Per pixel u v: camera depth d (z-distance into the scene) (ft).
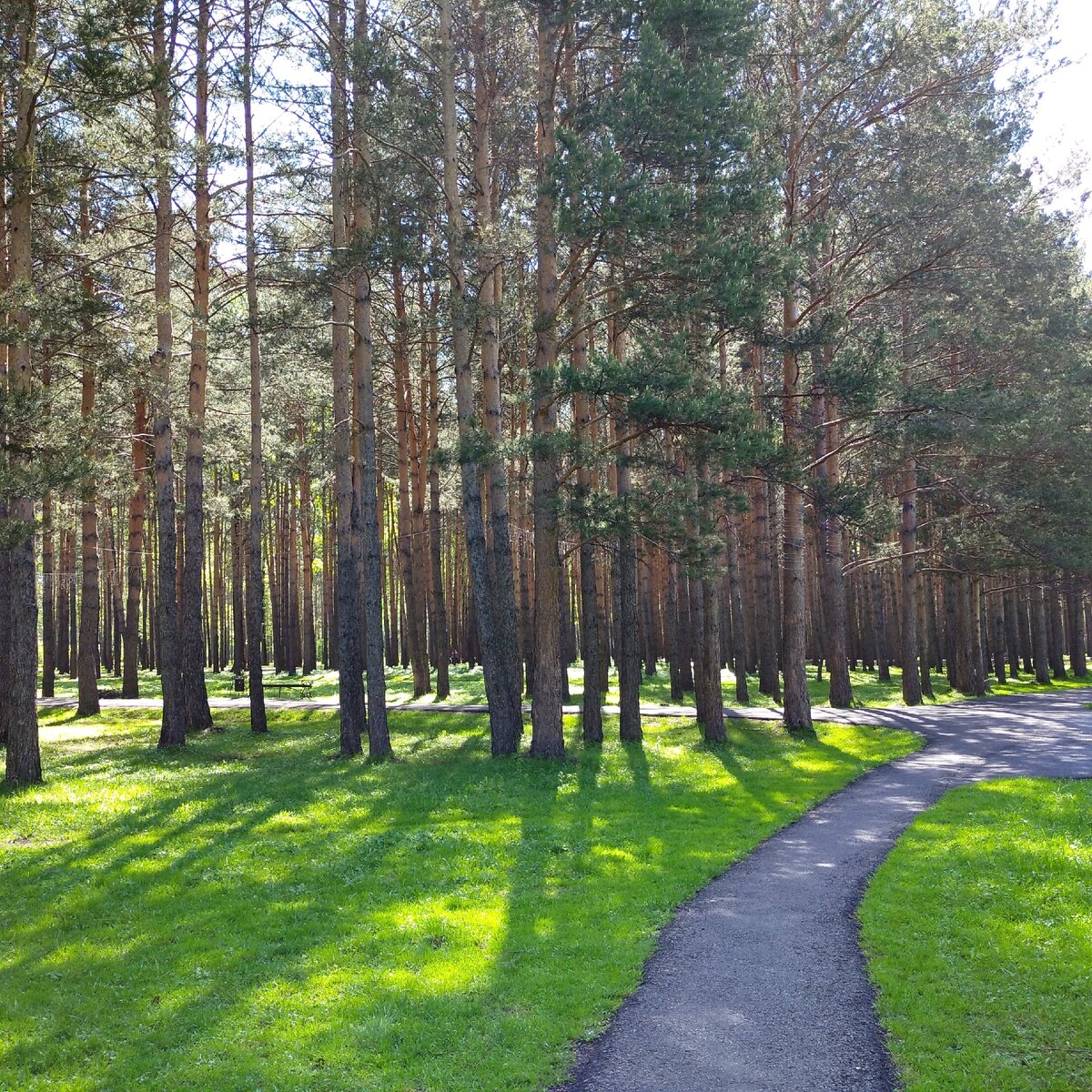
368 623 72.74
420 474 121.29
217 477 145.59
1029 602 168.76
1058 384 99.45
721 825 50.52
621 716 79.71
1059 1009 26.35
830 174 88.12
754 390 87.81
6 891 40.16
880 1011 26.99
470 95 82.89
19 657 62.59
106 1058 25.72
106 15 52.24
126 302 66.74
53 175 60.03
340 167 72.18
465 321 70.54
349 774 65.98
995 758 68.74
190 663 90.38
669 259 60.29
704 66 60.75
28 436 54.13
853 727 86.79
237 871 42.60
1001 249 88.89
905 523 112.78
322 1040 26.02
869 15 82.64
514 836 47.96
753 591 155.94
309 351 93.56
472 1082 23.84
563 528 70.49
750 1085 23.07
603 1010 27.66
